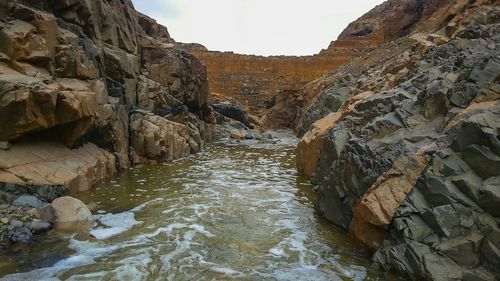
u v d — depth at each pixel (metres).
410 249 6.05
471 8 19.02
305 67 38.56
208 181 12.55
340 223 8.60
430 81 10.18
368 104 10.85
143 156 14.55
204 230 8.16
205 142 21.75
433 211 6.15
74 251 6.78
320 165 11.41
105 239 7.39
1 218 7.05
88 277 5.95
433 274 5.58
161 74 18.36
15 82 8.22
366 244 7.31
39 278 5.80
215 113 28.42
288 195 11.18
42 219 7.51
